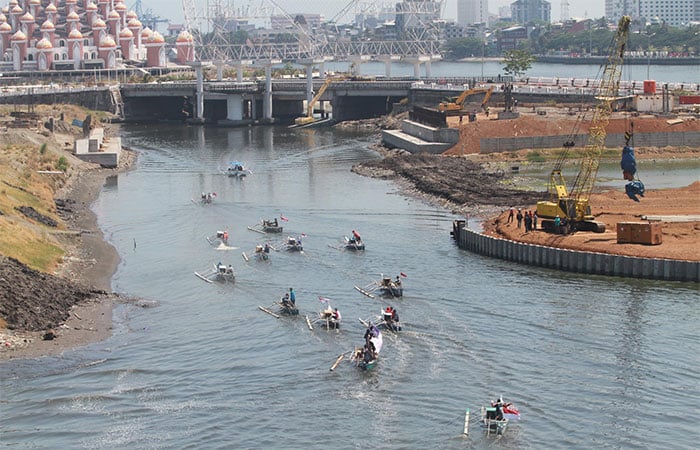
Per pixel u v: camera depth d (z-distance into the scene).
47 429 111.25
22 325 139.25
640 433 109.31
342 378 122.81
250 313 146.88
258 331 139.00
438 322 141.50
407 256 178.62
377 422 111.75
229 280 163.88
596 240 175.12
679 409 114.75
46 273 160.00
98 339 136.62
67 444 108.06
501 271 167.88
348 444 107.19
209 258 179.12
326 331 138.62
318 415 113.56
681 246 169.00
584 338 135.00
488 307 148.12
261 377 123.62
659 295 153.12
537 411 114.19
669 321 141.25
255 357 129.75
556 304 149.12
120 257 182.00
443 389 119.44
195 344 134.62
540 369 125.19
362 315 145.25
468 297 153.12
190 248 187.75
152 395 119.25
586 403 116.12
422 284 160.38
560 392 118.88
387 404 115.94
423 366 125.88
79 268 171.62
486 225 197.38
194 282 163.75
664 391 119.06
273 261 176.12
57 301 148.12
